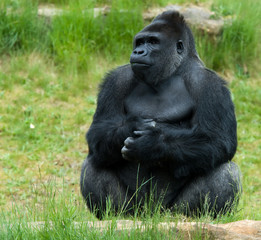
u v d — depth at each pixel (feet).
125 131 65.57
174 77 70.79
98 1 177.88
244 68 170.81
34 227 55.06
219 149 66.18
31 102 145.07
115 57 161.89
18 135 132.26
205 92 67.67
